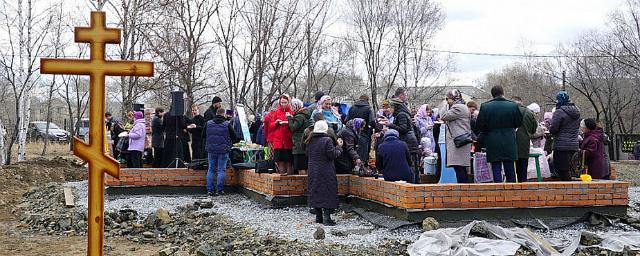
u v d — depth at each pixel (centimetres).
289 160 1133
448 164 977
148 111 1543
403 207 892
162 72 2159
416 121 1328
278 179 1098
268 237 824
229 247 798
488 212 907
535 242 775
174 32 2197
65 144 3962
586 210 942
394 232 862
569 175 1062
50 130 4234
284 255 753
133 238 949
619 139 3394
